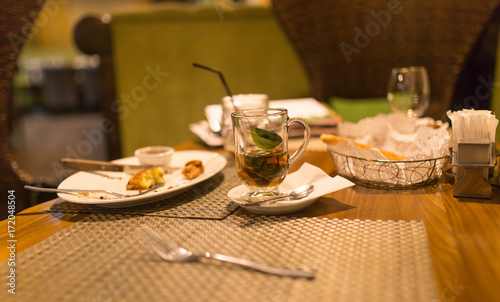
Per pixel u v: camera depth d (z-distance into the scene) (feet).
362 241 2.27
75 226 2.54
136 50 7.47
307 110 4.56
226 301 1.90
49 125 17.85
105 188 3.02
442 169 2.96
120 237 2.40
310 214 2.59
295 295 1.93
